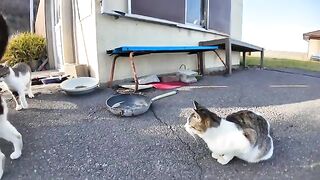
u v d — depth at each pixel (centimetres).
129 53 373
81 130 250
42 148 215
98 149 215
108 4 380
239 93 384
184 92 381
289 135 238
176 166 192
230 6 682
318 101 341
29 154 205
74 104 322
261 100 350
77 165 192
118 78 414
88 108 308
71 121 271
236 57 759
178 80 455
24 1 940
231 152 184
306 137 233
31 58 654
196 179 176
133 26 427
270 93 388
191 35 554
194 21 562
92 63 409
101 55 388
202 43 570
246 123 192
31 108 307
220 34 652
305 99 354
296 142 224
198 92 384
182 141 230
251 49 710
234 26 731
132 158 202
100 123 267
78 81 379
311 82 484
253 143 182
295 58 1025
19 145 199
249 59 957
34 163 193
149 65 466
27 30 939
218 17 634
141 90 379
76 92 348
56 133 243
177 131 250
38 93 367
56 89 390
